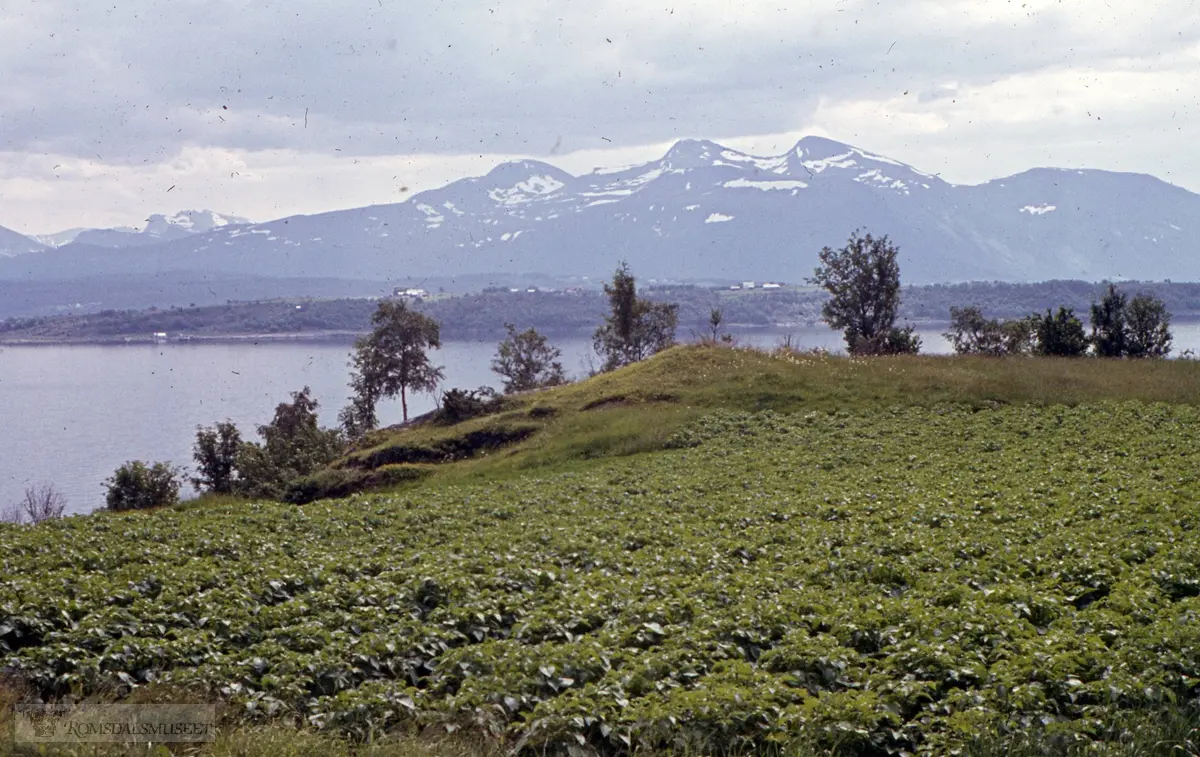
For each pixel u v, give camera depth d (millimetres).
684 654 12789
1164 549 17422
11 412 187875
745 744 10633
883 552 19406
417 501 30516
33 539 22688
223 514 28250
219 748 10258
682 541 21859
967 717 10438
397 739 10750
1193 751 10047
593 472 35219
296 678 12320
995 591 15016
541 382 96125
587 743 10484
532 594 16766
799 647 12758
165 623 15031
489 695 11531
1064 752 10125
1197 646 11898
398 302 87562
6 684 12188
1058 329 63844
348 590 16906
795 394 44031
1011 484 26422
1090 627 13242
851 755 10438
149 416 173500
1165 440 31547
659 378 48750
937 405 40844
